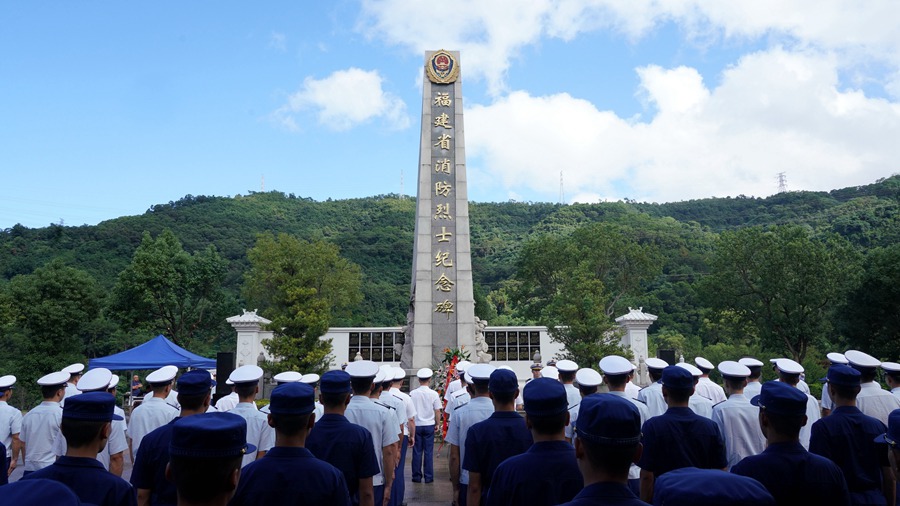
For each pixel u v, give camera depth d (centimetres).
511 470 409
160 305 3800
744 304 3947
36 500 228
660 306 5953
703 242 7544
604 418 302
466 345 2255
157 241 3891
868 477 539
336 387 528
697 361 1016
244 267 6456
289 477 380
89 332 4062
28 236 5912
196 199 9200
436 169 2375
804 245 3634
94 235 6019
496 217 10519
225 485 303
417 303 2278
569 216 9900
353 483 518
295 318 2734
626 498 298
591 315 2816
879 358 3145
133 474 518
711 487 229
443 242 2328
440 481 1219
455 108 2423
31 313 3319
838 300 3625
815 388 2928
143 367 2022
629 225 8100
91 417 413
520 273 5084
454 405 916
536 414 412
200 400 550
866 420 551
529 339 3000
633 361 2792
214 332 4262
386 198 11250
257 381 702
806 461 405
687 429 537
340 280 4406
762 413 429
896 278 2944
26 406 3266
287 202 10156
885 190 9006
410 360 2289
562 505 302
